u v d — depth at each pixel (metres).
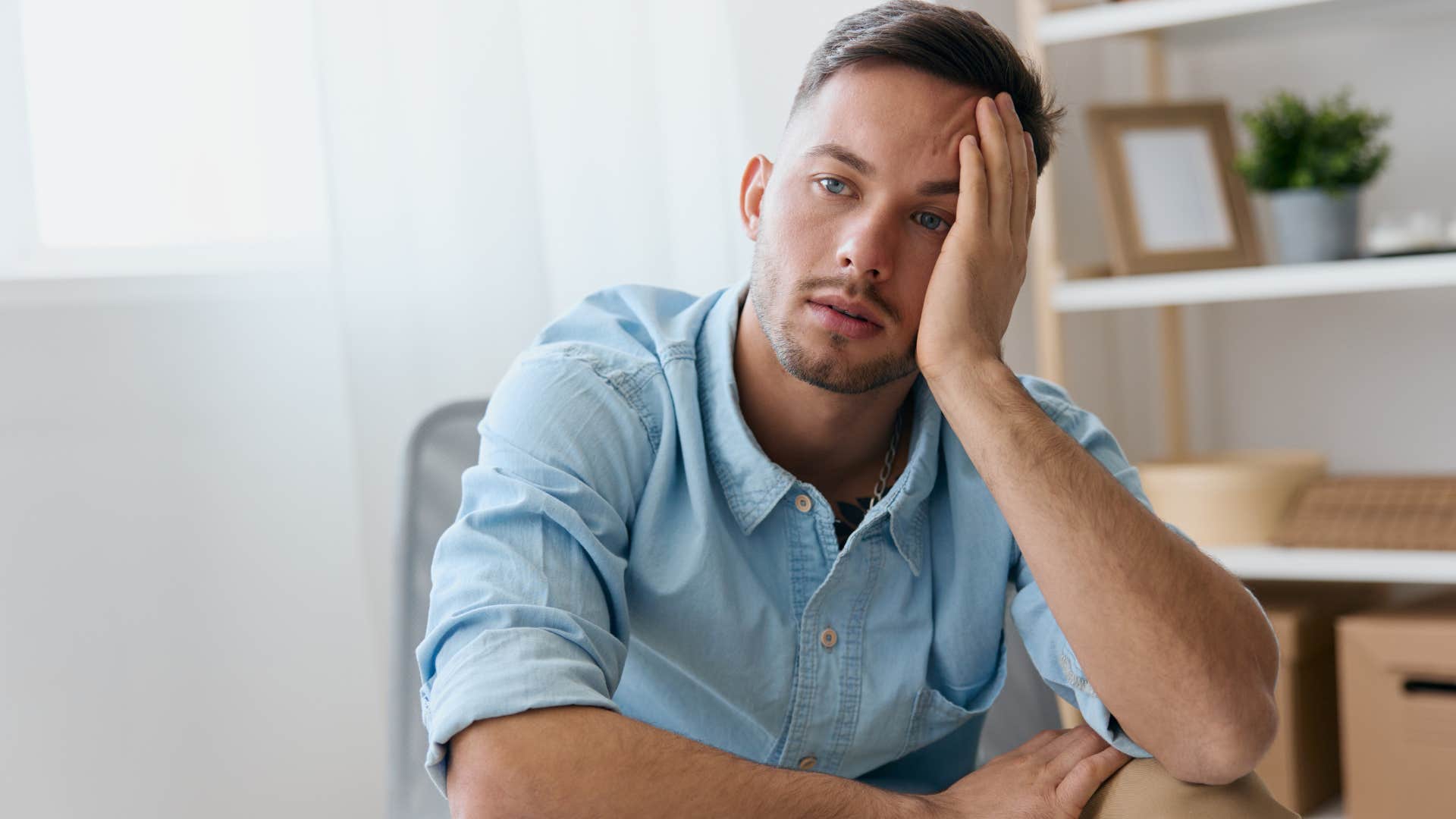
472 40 1.59
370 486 1.51
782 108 1.82
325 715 1.67
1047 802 0.90
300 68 1.68
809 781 0.83
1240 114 2.27
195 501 1.55
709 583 0.97
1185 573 0.90
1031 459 0.91
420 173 1.57
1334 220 1.90
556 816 0.77
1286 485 1.95
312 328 1.66
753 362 1.01
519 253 1.62
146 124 1.62
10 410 1.41
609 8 1.70
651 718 1.00
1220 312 2.35
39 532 1.43
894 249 0.94
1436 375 2.15
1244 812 0.87
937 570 1.05
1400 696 1.75
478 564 0.87
